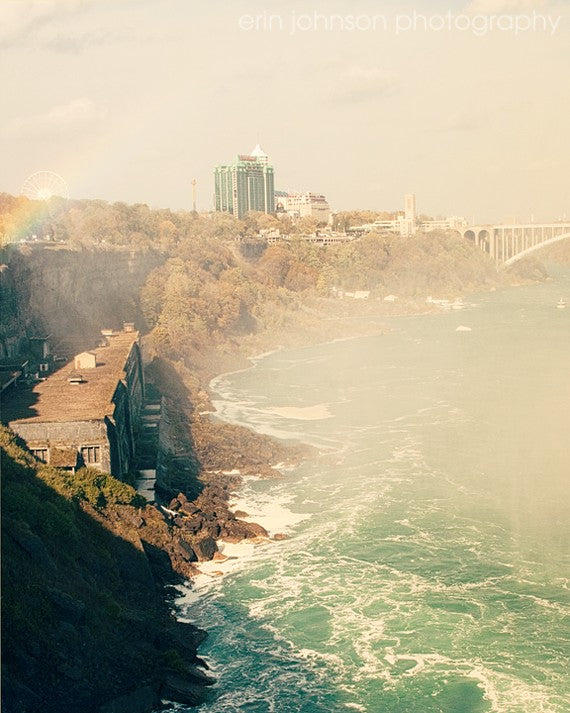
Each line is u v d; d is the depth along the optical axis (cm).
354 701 6400
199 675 6638
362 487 10631
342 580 8181
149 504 8956
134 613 7256
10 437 8500
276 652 7031
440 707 6309
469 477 10881
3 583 6344
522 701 6353
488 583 8062
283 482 10969
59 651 6228
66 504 7812
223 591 8019
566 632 7219
